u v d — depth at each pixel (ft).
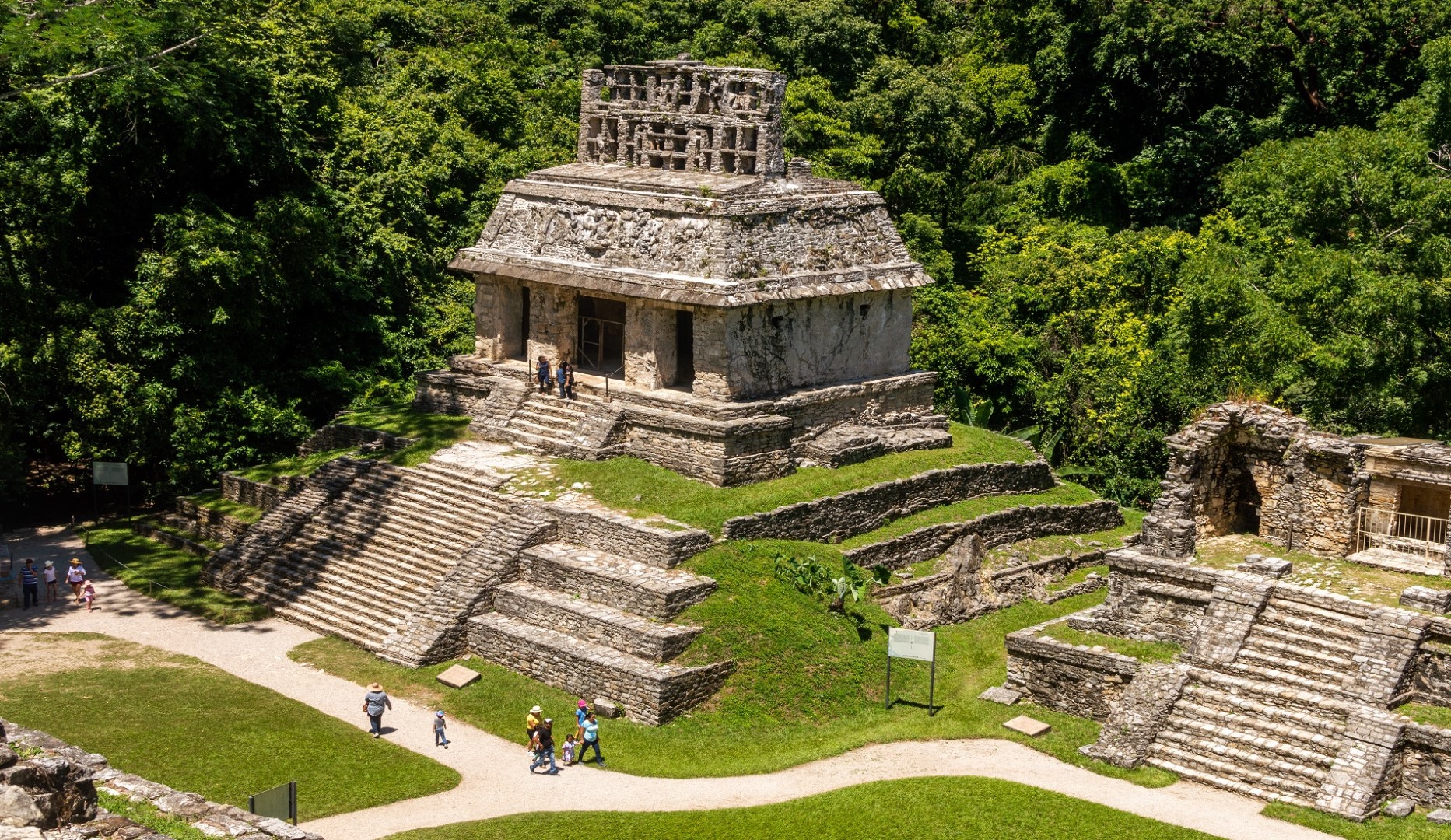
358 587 142.92
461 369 171.01
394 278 204.13
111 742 115.24
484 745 119.14
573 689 126.31
